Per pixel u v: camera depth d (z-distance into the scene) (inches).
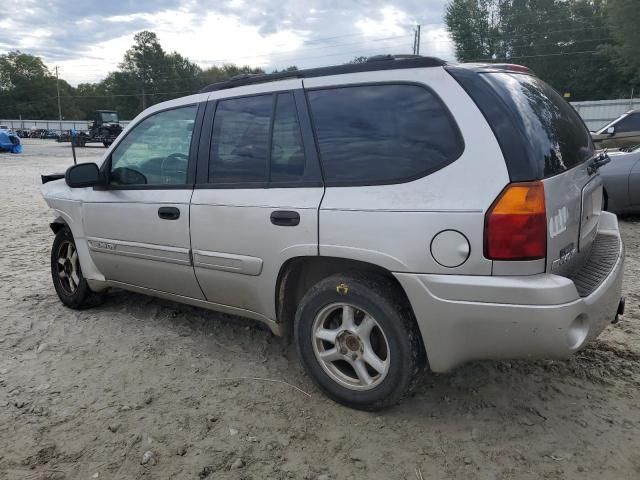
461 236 99.3
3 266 243.3
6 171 733.9
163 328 168.2
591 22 2265.0
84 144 1466.5
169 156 147.9
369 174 112.0
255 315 135.8
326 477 100.3
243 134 133.0
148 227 149.3
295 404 124.5
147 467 104.1
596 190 129.0
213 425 117.1
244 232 128.0
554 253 102.0
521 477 99.2
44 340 160.9
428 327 105.2
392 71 114.1
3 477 101.4
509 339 99.7
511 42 2389.3
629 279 208.8
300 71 127.4
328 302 118.1
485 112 101.8
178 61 3993.6
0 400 127.7
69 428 116.9
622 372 134.6
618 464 101.8
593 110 1408.7
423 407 121.6
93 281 173.9
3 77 4247.0
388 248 106.1
